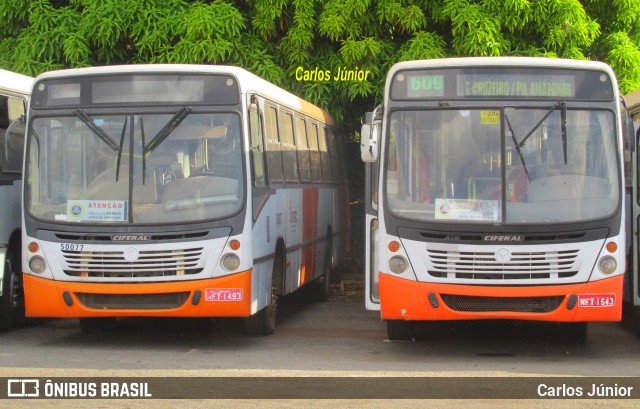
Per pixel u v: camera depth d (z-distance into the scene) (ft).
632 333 43.21
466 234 33.83
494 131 34.55
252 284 36.94
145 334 41.98
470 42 53.36
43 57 56.13
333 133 59.06
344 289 61.52
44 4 56.70
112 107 37.24
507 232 33.71
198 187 36.52
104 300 36.45
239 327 41.91
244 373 31.73
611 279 33.81
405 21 54.44
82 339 40.32
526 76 34.88
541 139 34.47
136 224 36.11
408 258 34.17
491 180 34.22
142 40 54.70
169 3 55.98
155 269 36.01
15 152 42.19
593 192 34.17
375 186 37.11
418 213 34.27
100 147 36.96
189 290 35.94
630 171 36.11
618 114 34.76
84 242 36.35
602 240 33.88
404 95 35.22
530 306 33.78
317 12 55.88
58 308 36.50
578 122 34.68
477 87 34.94
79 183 36.83
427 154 34.68
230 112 37.09
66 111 37.35
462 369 32.91
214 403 26.71
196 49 53.72
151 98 37.22
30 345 38.40
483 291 33.58
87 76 37.45
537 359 35.42
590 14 59.77
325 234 54.70
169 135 36.96
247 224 36.47
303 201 48.21
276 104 43.29
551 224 33.65
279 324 45.73
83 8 58.08
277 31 57.31
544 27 55.21
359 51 54.24
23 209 37.14
